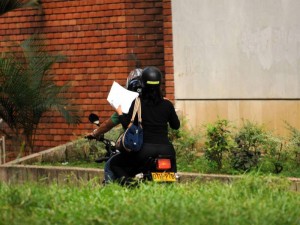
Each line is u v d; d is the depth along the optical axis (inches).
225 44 1502.2
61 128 1665.8
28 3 1588.3
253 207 847.7
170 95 1557.6
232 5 1493.6
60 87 1518.2
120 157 973.2
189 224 788.0
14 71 1480.1
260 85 1483.8
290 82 1465.3
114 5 1622.8
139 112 965.2
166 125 976.9
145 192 916.0
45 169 1261.1
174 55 1541.6
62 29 1669.5
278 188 948.6
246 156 1229.7
